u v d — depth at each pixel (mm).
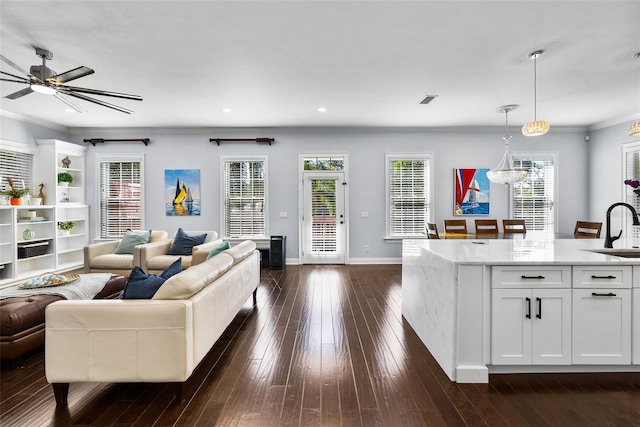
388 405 2098
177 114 5707
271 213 6852
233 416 1991
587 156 6836
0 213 5273
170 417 1982
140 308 2059
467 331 2373
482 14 2707
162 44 3174
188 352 2096
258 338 3160
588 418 1968
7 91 4539
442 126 6648
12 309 2570
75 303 2080
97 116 5828
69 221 6453
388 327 3443
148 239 5648
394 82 4215
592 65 3705
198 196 6844
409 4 2568
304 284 5254
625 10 2650
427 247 3066
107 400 2156
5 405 2107
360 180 6836
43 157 6020
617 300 2395
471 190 6844
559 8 2627
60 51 3289
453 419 1961
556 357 2402
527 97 4836
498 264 2373
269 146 6820
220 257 3031
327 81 4168
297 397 2188
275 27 2887
